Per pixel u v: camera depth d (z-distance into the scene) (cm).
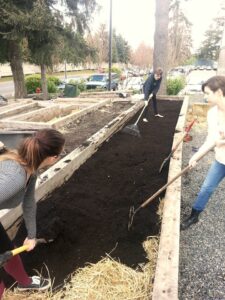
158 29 1303
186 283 286
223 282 287
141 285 258
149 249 300
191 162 330
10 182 173
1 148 195
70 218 353
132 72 3259
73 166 469
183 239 350
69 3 1655
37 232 324
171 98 1274
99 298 248
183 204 428
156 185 434
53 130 193
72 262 289
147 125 803
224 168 333
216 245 338
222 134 310
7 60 1608
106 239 321
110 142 633
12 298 254
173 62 2955
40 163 188
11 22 1355
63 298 251
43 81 1717
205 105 927
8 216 316
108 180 453
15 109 924
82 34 1742
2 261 203
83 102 1122
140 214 360
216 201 432
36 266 285
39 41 1498
